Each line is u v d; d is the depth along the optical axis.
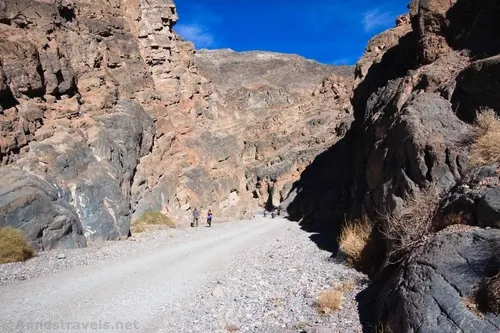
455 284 5.72
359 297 8.78
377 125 15.86
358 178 18.31
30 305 9.14
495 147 8.33
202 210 40.25
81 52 31.47
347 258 12.66
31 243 16.64
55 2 29.67
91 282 11.52
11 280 11.70
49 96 26.70
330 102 72.94
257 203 59.38
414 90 14.32
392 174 11.63
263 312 8.52
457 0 15.46
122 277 12.26
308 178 46.97
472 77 11.03
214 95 55.16
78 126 27.53
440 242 6.66
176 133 41.97
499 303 5.08
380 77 26.22
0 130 20.52
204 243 20.89
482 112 10.02
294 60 142.62
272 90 84.44
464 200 7.21
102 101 31.09
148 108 38.03
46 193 19.55
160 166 36.97
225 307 9.05
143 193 32.94
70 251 17.25
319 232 25.64
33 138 23.20
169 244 20.45
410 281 6.50
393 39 40.12
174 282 11.62
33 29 26.84
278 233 26.56
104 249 18.41
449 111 11.41
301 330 7.29
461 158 9.10
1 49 23.58
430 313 5.62
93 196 23.34
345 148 38.19
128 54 38.12
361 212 14.90
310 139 61.91
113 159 28.42
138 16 42.53
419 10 17.08
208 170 44.84
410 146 10.68
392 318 6.46
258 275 12.25
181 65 47.12
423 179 9.87
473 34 14.18
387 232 9.92
